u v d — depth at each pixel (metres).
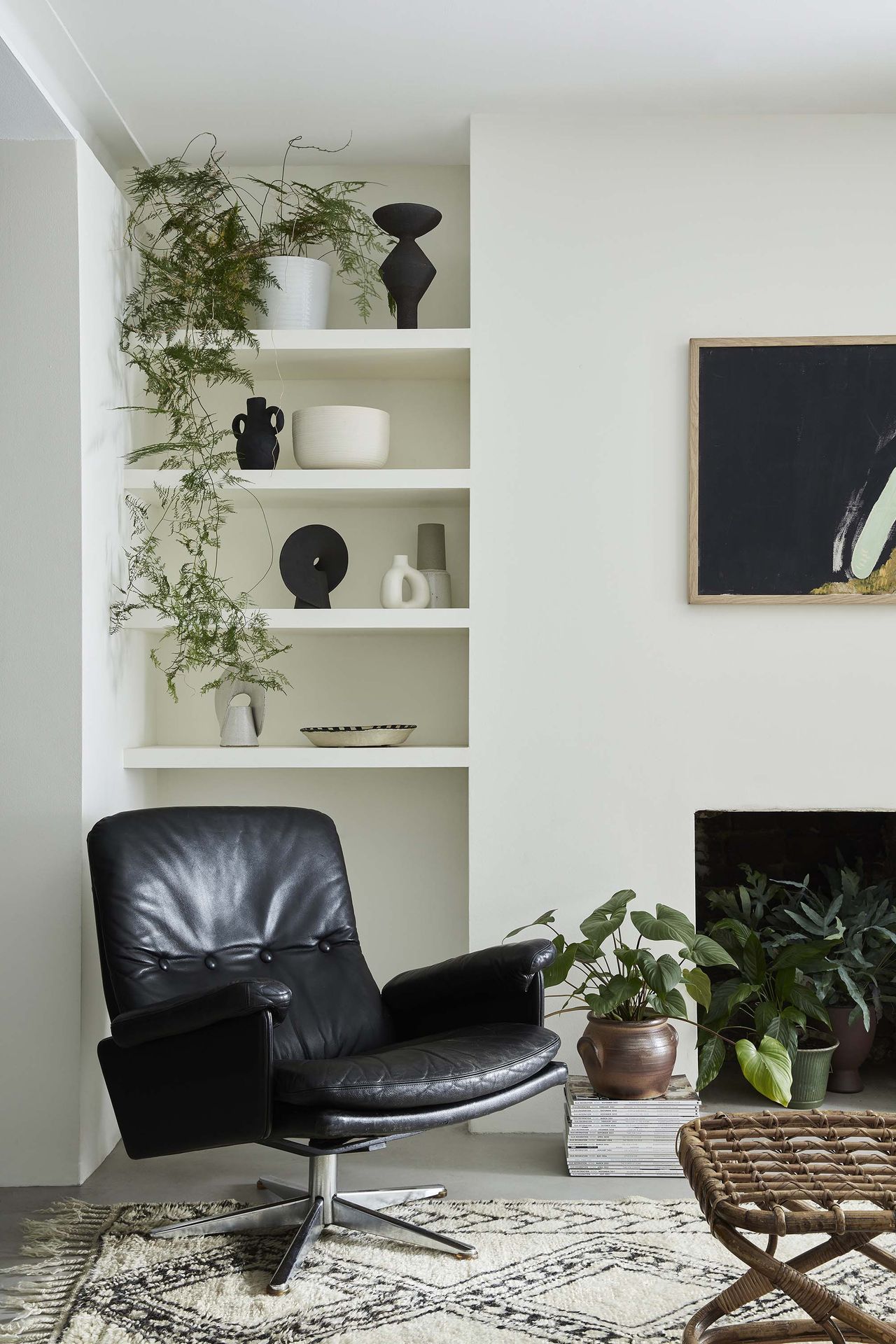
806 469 3.34
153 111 3.30
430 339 3.37
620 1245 2.47
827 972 3.47
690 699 3.35
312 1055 2.62
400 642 3.71
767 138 3.37
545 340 3.37
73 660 2.94
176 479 3.31
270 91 3.21
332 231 3.46
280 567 3.46
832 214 3.37
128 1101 2.39
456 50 3.02
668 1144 2.91
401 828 3.70
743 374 3.35
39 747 2.94
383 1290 2.27
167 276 3.33
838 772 3.34
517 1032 2.51
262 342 3.36
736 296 3.37
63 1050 2.88
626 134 3.38
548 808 3.34
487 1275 2.33
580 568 3.36
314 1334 2.10
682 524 3.36
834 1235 1.81
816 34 2.95
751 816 3.94
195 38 2.93
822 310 3.37
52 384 2.96
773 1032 3.28
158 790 3.72
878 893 3.66
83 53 2.99
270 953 2.77
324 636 3.71
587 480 3.36
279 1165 3.00
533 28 2.92
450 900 3.69
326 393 3.72
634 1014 3.04
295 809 2.99
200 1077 2.27
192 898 2.68
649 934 2.90
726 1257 2.40
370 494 3.45
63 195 2.96
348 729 3.37
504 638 3.35
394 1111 2.22
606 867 3.34
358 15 2.84
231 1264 2.39
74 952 2.90
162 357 3.28
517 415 3.36
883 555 3.32
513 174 3.38
